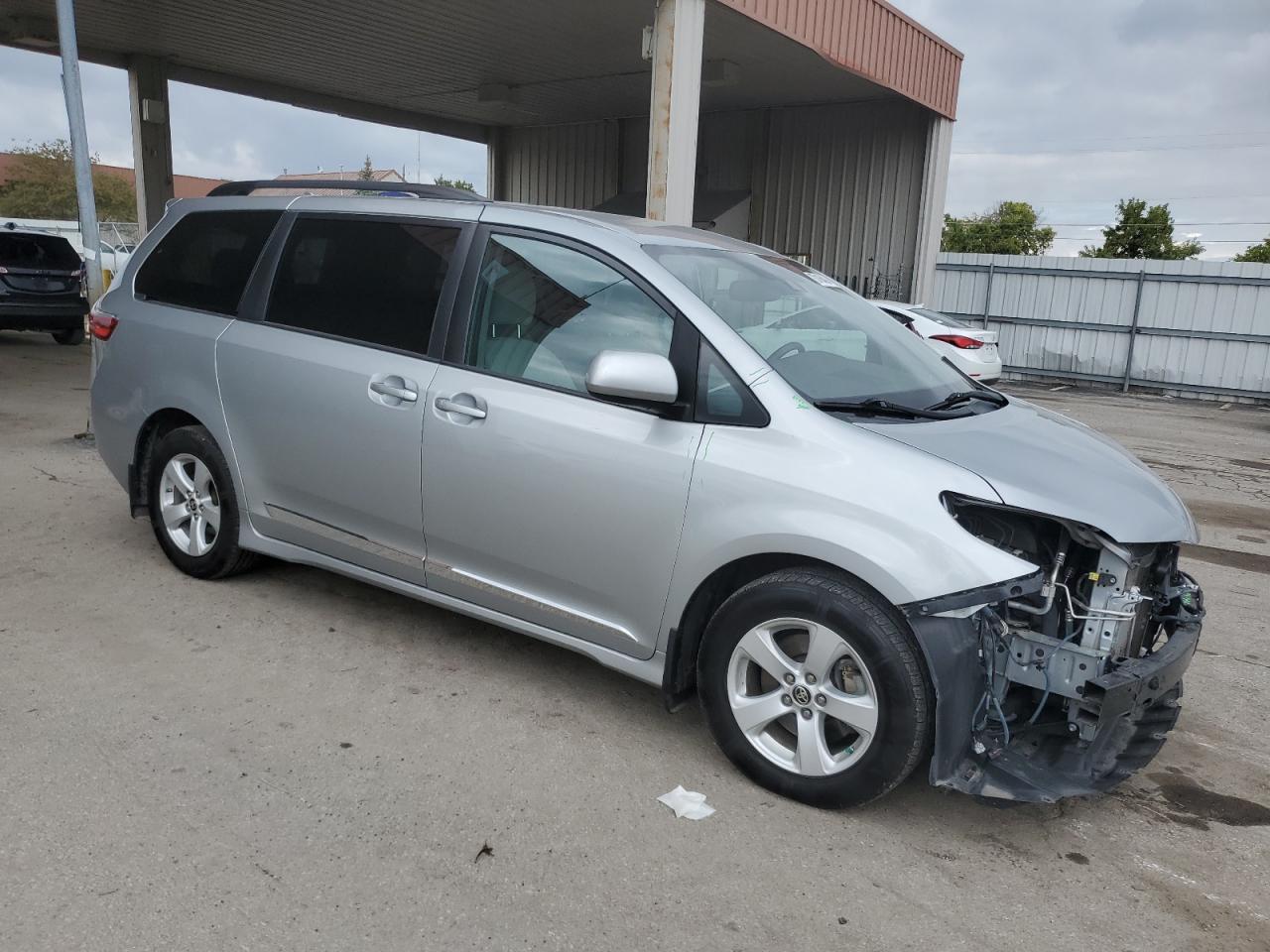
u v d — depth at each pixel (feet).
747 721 10.48
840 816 10.18
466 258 12.55
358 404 12.87
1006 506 9.36
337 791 10.02
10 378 37.45
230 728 11.18
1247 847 10.14
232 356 14.29
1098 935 8.56
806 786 10.16
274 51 50.42
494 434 11.69
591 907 8.49
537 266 12.03
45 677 12.14
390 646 13.76
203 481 15.26
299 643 13.65
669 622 10.83
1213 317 54.29
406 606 15.26
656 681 11.09
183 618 14.25
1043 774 9.57
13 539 17.35
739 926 8.38
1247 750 12.33
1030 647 9.52
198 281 15.28
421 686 12.57
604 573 11.17
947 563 9.17
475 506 11.97
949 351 43.14
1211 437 39.88
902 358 12.85
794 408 10.28
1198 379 55.26
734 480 10.19
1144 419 44.65
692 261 11.98
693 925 8.36
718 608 10.58
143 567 16.22
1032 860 9.68
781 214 60.03
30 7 43.34
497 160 72.69
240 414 14.28
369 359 12.94
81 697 11.68
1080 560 9.94
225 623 14.15
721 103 58.39
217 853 8.89
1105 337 57.82
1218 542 22.72
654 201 33.17
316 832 9.30
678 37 31.89
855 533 9.52
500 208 12.65
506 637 14.33
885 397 11.32
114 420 16.01
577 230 11.91
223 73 56.44
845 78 49.57
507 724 11.71
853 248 57.47
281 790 9.97
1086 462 10.78
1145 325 56.39
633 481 10.76
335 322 13.51
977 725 9.46
